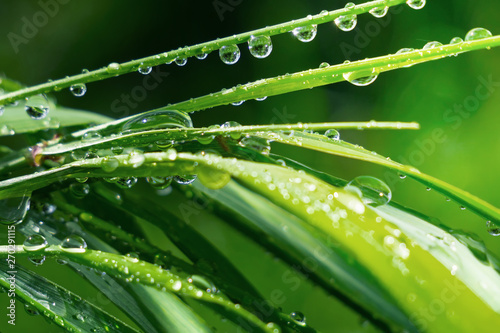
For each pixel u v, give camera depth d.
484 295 0.17
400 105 0.33
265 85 0.18
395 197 0.30
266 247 0.19
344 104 0.35
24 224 0.18
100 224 0.19
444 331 0.17
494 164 0.30
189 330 0.18
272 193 0.18
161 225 0.19
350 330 0.27
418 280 0.18
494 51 0.31
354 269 0.18
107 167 0.18
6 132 0.19
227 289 0.18
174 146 0.18
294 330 0.18
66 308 0.17
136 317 0.18
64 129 0.20
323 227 0.18
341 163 0.33
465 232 0.18
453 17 0.32
